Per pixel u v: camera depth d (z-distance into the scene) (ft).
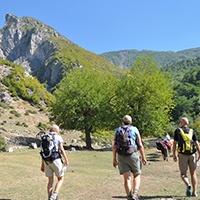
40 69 561.02
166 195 27.37
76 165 53.36
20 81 200.13
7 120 135.44
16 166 43.04
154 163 57.88
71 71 106.42
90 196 27.96
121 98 95.50
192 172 25.55
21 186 31.17
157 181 37.76
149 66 98.43
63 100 96.89
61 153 23.58
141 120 91.86
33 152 68.33
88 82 99.96
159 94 92.32
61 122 100.22
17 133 112.27
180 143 25.45
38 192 28.76
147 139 142.41
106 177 40.34
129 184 21.25
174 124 179.22
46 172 23.57
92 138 124.67
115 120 95.40
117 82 101.71
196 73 326.44
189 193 25.38
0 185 31.04
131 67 99.96
